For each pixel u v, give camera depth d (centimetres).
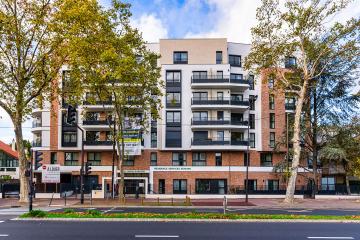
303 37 3341
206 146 5528
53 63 3044
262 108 5819
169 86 5666
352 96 4472
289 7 3244
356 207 3059
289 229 1647
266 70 3934
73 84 3161
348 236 1464
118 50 3034
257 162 5759
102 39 2955
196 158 5691
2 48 2927
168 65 5675
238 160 5706
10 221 1889
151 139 5722
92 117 5572
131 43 3136
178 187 5306
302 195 4406
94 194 4053
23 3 2934
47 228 1627
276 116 5828
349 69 4044
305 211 2661
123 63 2873
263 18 3347
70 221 1891
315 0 3178
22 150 3209
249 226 1738
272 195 4372
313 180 4681
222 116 5678
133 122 3675
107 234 1459
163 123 5625
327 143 4556
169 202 3441
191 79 5625
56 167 3494
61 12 2875
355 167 4294
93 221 1894
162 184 5309
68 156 5734
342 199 4172
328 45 3338
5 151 7644
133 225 1739
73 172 5541
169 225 1745
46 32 2956
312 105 4622
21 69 3008
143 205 3112
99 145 5566
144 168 5653
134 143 3747
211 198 4272
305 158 5097
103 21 2958
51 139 5666
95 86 3130
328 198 4291
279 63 3572
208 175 5331
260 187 5344
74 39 2866
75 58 2905
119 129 3406
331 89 4556
